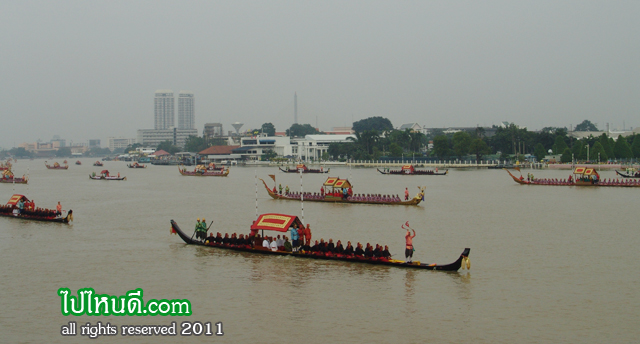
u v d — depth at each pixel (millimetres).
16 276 52938
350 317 41000
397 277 50875
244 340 37375
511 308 42469
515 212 95438
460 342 36500
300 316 41375
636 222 81938
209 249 63750
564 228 77312
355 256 56219
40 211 88188
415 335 37688
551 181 155250
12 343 37375
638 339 36594
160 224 84500
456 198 121688
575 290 46625
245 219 89688
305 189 154625
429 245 65562
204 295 46469
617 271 52375
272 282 49750
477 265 55156
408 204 107938
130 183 190875
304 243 61688
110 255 61250
